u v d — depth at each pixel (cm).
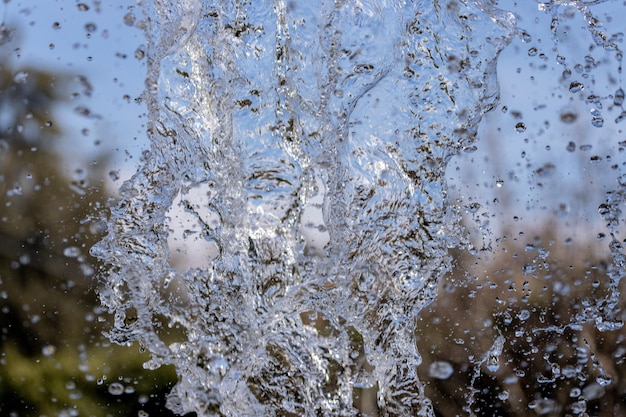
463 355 288
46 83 423
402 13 207
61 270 349
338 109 207
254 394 203
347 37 204
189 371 202
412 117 212
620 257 237
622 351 284
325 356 207
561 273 291
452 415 277
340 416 205
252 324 205
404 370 210
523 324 290
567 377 284
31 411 308
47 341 335
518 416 276
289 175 209
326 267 207
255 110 209
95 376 320
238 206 209
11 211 373
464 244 244
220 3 206
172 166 212
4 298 351
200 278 209
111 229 209
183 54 208
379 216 210
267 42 208
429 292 213
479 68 210
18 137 406
